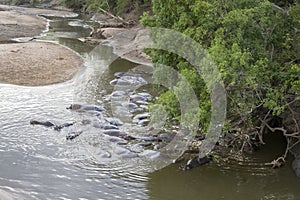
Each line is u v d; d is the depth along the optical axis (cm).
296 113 1514
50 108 1964
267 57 1453
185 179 1382
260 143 1597
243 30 1469
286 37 1505
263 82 1365
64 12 6088
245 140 1502
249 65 1388
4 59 2766
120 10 4828
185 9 1591
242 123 1488
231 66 1329
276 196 1299
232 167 1459
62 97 2145
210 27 1496
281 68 1428
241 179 1389
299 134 1495
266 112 1544
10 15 4972
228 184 1359
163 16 1656
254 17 1479
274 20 1496
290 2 1878
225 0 1542
